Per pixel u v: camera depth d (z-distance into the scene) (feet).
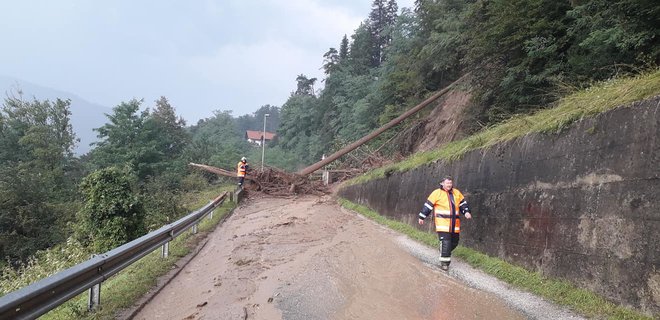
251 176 87.92
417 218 41.78
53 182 115.44
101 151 150.00
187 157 166.71
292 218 52.31
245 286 24.20
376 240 37.19
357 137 150.10
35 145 141.59
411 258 30.09
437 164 39.22
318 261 29.53
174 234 34.24
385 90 130.21
